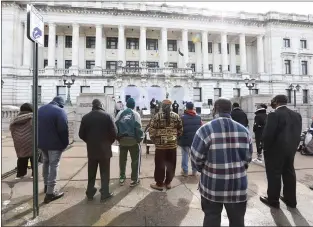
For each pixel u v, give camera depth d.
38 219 4.04
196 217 4.16
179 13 39.31
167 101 5.66
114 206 4.59
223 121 3.22
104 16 37.88
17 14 36.75
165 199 4.95
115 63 41.44
